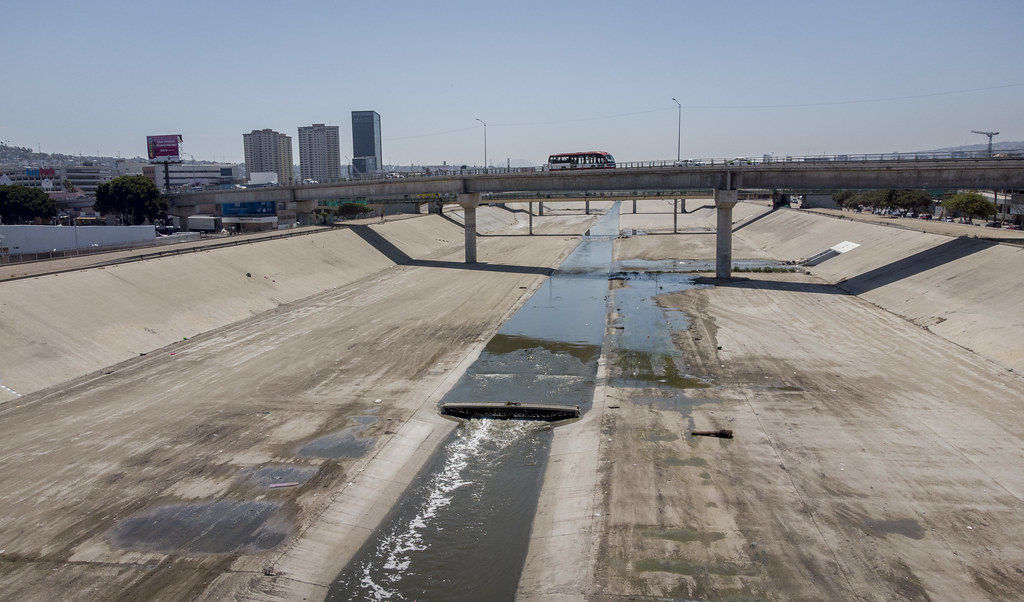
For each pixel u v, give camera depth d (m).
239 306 81.12
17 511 34.91
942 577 28.33
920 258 88.31
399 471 40.12
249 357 62.22
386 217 173.12
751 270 109.25
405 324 75.44
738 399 49.44
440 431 46.06
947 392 49.06
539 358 62.19
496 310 82.62
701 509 34.19
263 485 37.88
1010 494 34.75
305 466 40.19
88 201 167.00
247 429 45.50
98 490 37.16
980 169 86.56
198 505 35.69
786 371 55.56
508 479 39.56
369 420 47.22
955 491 35.22
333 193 138.75
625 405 49.09
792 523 32.66
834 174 94.62
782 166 95.81
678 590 28.16
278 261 101.44
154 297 74.62
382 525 34.75
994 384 50.16
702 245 146.00
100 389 53.16
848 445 40.97
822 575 28.69
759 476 37.41
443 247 149.75
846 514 33.34
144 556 31.27
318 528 33.81
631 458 40.22
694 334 68.38
